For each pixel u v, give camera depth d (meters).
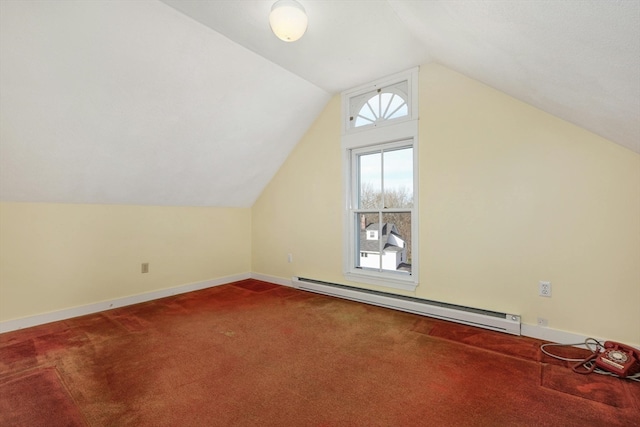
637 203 1.97
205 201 3.88
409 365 1.90
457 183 2.67
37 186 2.54
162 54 2.22
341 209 3.48
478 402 1.51
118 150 2.66
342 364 1.92
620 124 1.64
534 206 2.32
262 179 4.11
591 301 2.12
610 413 1.42
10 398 1.56
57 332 2.46
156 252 3.48
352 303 3.23
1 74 1.84
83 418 1.41
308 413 1.44
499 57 1.74
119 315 2.89
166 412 1.45
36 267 2.66
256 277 4.43
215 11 2.03
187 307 3.13
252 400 1.54
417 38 2.37
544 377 1.74
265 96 3.04
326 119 3.62
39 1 1.67
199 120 2.86
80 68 2.03
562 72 1.45
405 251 3.09
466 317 2.53
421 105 2.86
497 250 2.48
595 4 0.86
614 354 1.81
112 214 3.13
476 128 2.57
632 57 1.01
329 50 2.57
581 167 2.14
